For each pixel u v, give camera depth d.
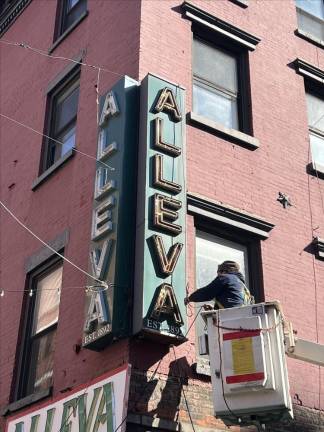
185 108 9.84
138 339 7.85
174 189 8.77
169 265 8.14
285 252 10.09
